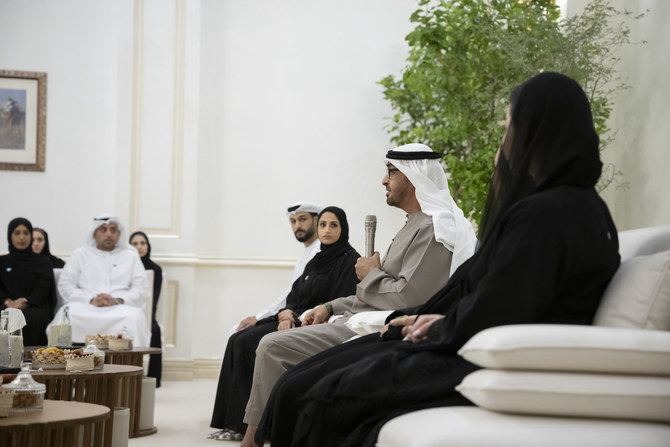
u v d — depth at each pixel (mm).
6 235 7895
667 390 1668
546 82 2100
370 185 8055
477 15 6016
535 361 1694
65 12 8078
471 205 6039
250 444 3514
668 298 1871
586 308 2021
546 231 1916
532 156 2076
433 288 3182
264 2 8133
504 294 1895
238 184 8023
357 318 2967
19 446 2326
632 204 4867
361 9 8156
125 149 7738
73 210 8000
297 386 2398
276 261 7965
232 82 8070
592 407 1688
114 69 8117
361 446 2055
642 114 4762
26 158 7961
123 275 7008
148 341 6805
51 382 3605
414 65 6738
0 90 7941
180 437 4371
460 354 1863
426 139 7410
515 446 1604
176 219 7754
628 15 5035
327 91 8102
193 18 7852
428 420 1766
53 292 6875
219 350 7887
